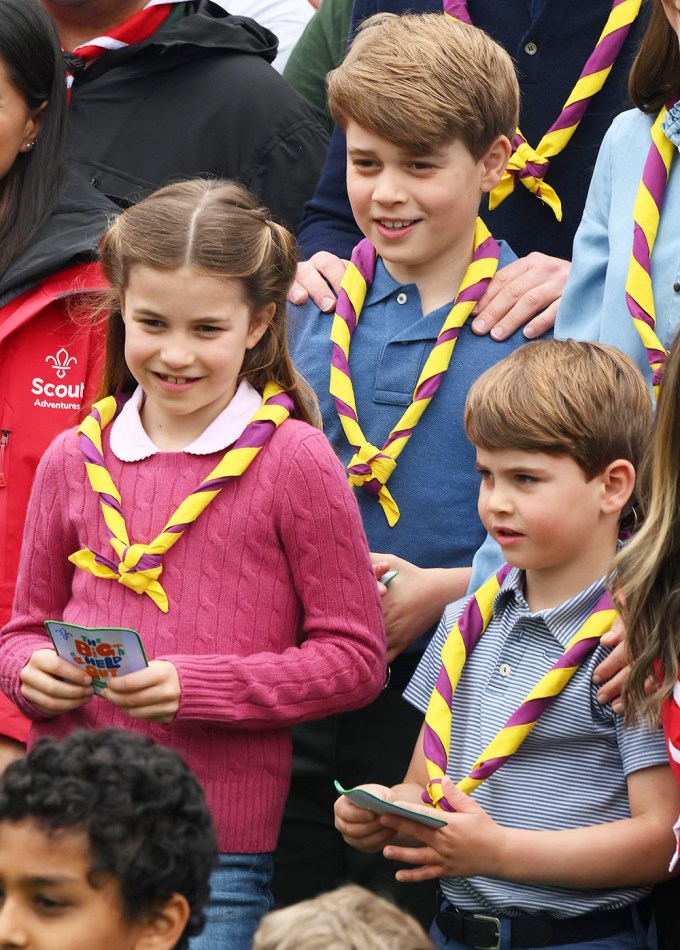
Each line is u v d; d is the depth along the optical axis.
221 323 12.30
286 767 12.70
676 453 11.33
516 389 12.00
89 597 12.62
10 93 15.57
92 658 11.73
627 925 11.85
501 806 11.91
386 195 14.05
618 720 11.77
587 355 12.30
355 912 9.09
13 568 15.25
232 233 12.42
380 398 14.49
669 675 11.23
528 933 11.73
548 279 14.69
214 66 18.33
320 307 15.19
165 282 12.15
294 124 18.36
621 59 15.86
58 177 15.94
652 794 11.50
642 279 13.23
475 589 13.40
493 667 12.38
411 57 13.99
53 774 9.18
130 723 12.35
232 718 11.95
